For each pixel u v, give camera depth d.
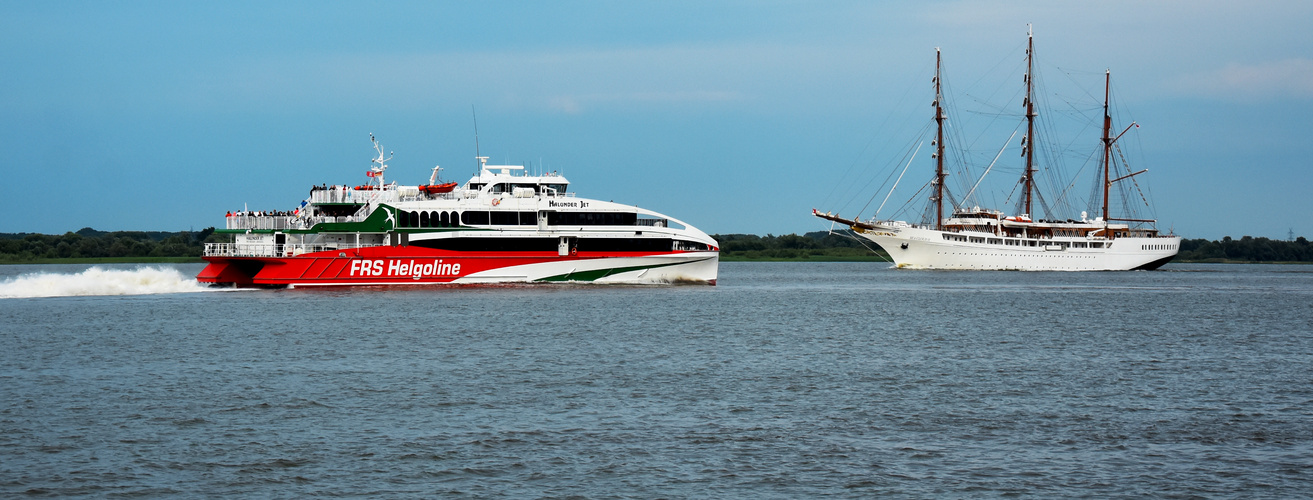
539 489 29.94
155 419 37.91
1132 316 82.38
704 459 32.91
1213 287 137.25
